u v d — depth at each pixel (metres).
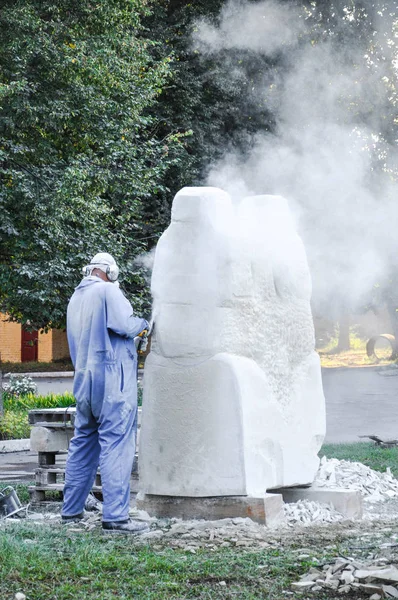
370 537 7.27
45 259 19.72
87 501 8.72
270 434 8.30
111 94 20.78
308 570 5.93
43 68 19.27
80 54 19.25
